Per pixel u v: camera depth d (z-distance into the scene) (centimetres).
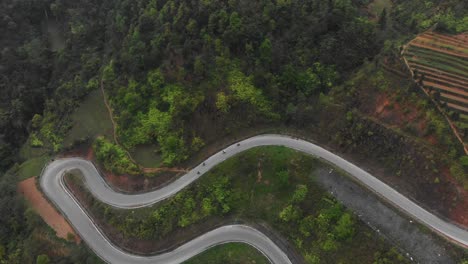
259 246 6731
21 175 8444
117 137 8294
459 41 8025
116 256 6944
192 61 8269
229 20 8325
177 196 7262
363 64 8081
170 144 7662
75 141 8550
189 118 7962
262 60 8206
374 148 6969
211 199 7206
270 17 8594
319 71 8169
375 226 6181
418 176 6400
